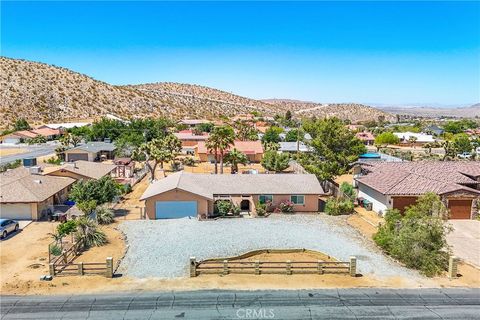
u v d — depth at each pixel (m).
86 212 40.47
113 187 45.66
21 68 185.62
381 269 29.38
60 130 135.50
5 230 35.94
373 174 51.72
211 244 34.56
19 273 27.92
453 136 144.12
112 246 33.97
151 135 113.25
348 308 23.00
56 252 31.31
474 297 24.70
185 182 45.91
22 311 22.34
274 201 46.50
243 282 26.72
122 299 23.97
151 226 40.31
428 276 28.23
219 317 21.83
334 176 56.03
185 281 26.81
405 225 31.97
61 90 182.50
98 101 186.75
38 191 43.03
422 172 52.12
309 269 28.56
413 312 22.58
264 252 32.75
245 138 114.94
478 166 53.81
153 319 21.55
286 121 197.88
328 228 40.00
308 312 22.48
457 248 34.44
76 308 22.75
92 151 84.25
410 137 134.62
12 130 134.88
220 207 44.28
